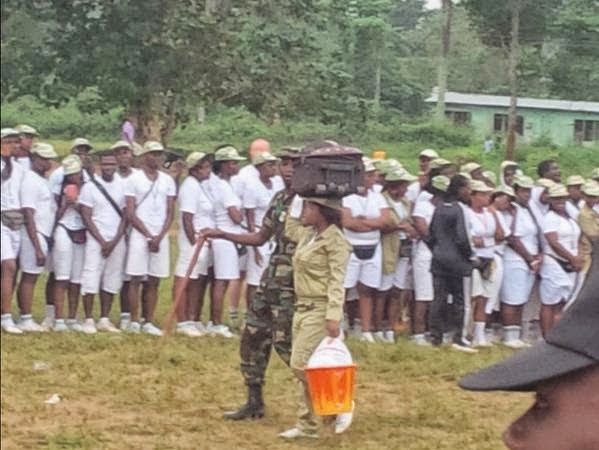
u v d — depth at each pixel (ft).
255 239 27.43
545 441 5.44
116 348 38.14
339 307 25.02
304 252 25.26
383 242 40.04
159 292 47.44
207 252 40.70
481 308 39.29
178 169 42.73
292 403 31.24
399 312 40.98
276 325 26.91
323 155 24.40
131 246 40.57
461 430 28.84
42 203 39.93
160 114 34.09
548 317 37.37
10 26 33.73
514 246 38.50
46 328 40.70
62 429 28.40
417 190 40.37
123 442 27.37
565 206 36.83
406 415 30.19
